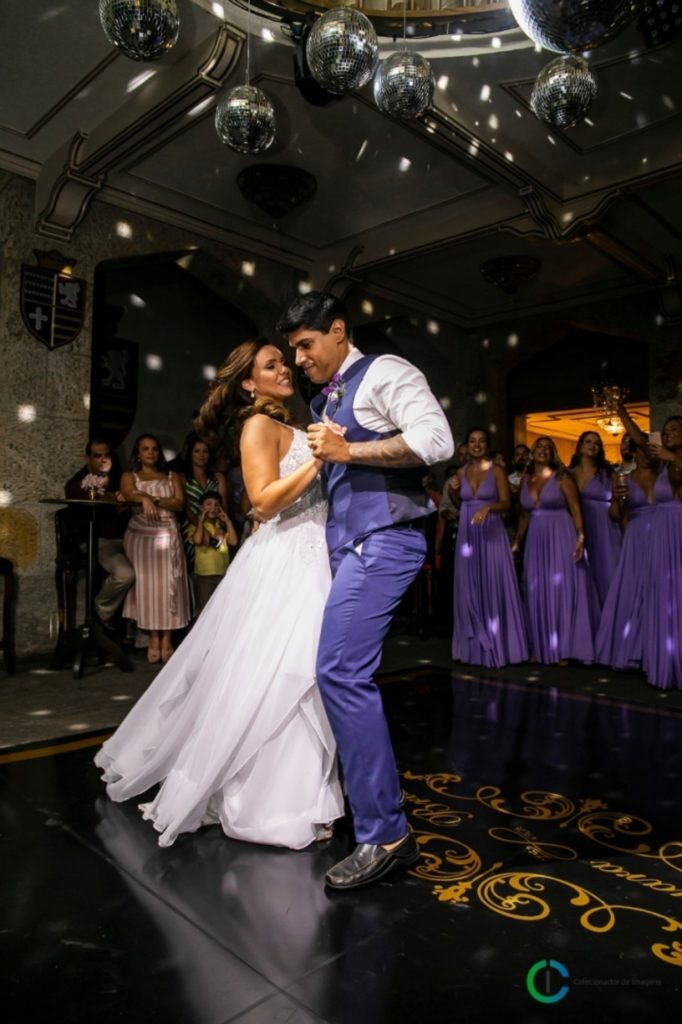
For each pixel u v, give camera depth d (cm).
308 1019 132
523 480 536
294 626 213
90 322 542
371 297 783
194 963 149
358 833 187
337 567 198
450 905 174
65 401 527
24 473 505
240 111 314
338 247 669
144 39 251
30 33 383
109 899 175
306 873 190
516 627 503
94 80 423
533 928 163
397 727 336
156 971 146
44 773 269
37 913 169
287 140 480
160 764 230
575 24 210
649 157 485
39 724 339
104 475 496
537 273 733
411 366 188
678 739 318
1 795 246
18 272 506
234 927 163
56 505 520
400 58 294
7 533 496
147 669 469
